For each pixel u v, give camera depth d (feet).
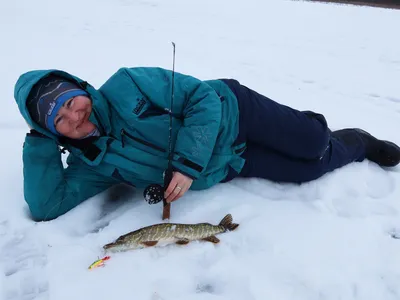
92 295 2.95
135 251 3.35
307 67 9.30
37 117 3.28
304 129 4.12
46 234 3.55
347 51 10.80
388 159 4.87
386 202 4.27
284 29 13.02
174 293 3.03
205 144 3.48
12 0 14.16
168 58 9.06
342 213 4.07
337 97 7.63
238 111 3.91
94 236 3.58
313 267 3.31
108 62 8.43
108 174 3.84
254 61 9.47
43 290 3.06
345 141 4.76
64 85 3.27
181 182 3.43
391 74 9.11
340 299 3.08
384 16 16.03
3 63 7.84
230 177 4.23
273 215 3.93
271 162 4.28
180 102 3.68
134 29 11.75
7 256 3.35
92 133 3.58
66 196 3.83
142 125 3.58
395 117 6.79
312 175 4.42
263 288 3.08
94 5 14.67
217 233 3.60
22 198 4.02
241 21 13.92
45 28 10.88
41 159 3.61
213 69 8.56
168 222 3.75
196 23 13.16
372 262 3.41
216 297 3.01
